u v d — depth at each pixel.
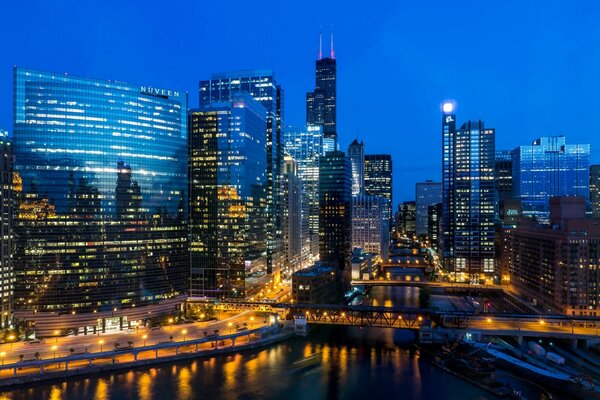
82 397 178.75
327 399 178.38
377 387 190.12
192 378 198.62
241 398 179.00
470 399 178.75
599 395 179.38
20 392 183.00
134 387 188.62
